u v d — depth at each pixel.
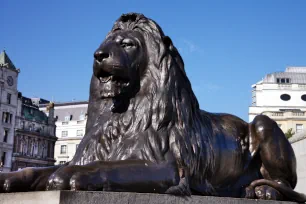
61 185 2.12
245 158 3.57
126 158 2.71
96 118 3.07
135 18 3.15
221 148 3.28
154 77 2.95
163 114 2.84
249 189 3.38
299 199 3.56
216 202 2.75
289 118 34.53
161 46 3.02
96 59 2.82
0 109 45.22
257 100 42.41
